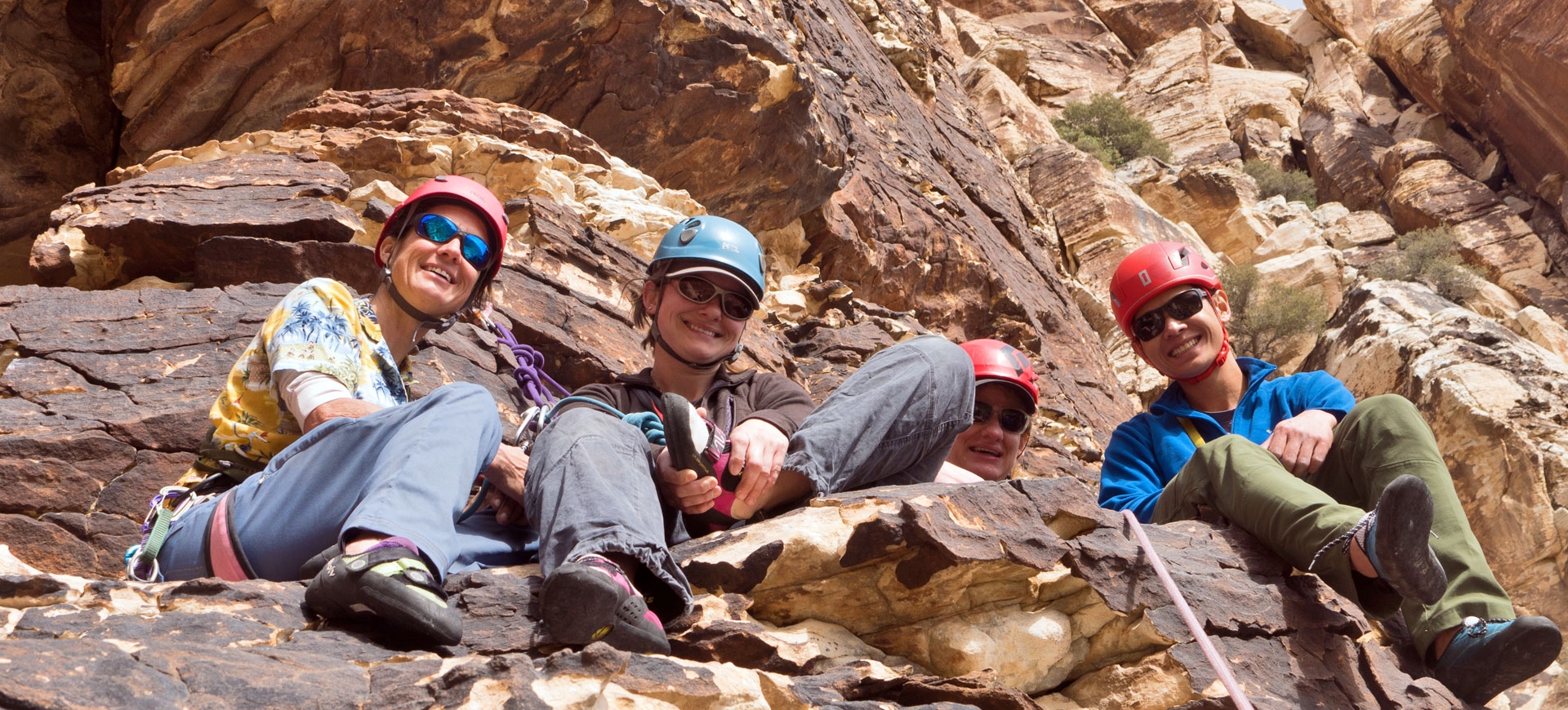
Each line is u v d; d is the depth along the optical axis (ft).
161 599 6.25
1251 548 9.37
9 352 11.12
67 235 14.28
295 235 14.44
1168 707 7.96
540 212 18.01
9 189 25.72
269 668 5.57
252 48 23.20
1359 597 8.87
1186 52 118.11
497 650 6.51
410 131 19.56
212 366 11.38
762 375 9.95
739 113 27.17
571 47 24.63
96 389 10.72
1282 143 113.60
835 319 29.71
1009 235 55.42
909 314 32.35
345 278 14.11
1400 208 101.19
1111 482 12.16
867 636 8.28
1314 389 11.64
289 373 7.77
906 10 71.72
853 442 8.58
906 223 40.22
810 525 7.90
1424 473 9.56
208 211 14.57
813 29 44.86
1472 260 94.58
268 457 7.91
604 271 18.48
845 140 35.47
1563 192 96.89
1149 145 103.91
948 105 68.69
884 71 56.34
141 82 23.97
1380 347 51.57
